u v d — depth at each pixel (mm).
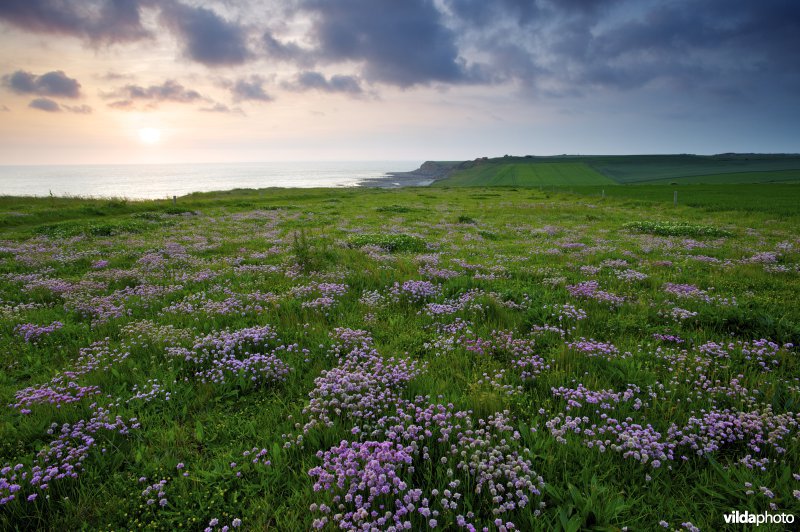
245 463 4531
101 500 4098
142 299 10547
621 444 4754
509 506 3689
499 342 7711
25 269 14234
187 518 3898
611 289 11336
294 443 4789
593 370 6500
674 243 20141
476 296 10578
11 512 3824
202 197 56094
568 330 8250
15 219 26875
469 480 4234
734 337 7875
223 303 10070
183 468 4539
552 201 52625
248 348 7461
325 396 5793
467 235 23594
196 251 18000
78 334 8430
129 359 7035
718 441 4797
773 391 5672
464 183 197375
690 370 6520
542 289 11375
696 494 4133
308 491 4094
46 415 5359
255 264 15477
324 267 14039
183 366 6809
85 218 29703
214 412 5672
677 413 5324
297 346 7480
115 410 5543
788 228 25094
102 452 4727
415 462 4520
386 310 9789
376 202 50469
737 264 14719
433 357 7289
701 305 9469
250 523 3850
